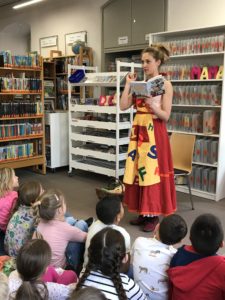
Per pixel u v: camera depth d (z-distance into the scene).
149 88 3.17
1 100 5.44
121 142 4.91
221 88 4.42
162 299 1.85
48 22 7.88
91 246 1.54
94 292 1.20
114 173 5.00
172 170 3.50
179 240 1.90
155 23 5.59
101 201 2.29
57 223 2.29
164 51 3.29
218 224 1.67
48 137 5.90
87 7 6.87
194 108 5.00
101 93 6.59
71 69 5.57
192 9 5.12
